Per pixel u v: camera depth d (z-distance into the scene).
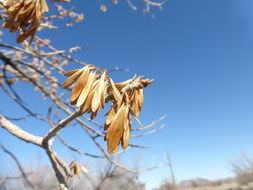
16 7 0.12
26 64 0.30
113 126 0.11
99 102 0.10
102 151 0.31
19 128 0.16
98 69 0.12
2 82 0.35
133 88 0.12
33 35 0.12
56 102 0.33
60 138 0.30
